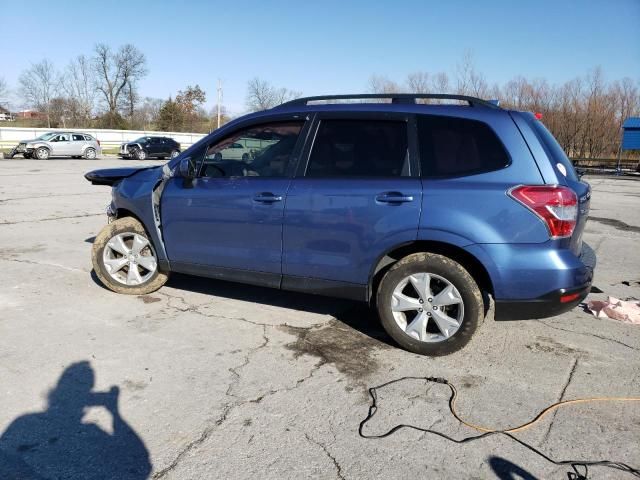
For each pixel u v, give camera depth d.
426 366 3.77
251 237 4.37
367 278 3.99
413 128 3.93
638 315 4.71
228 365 3.72
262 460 2.68
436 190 3.71
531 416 3.14
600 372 3.72
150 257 5.08
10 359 3.72
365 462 2.69
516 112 3.84
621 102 36.53
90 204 11.69
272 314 4.76
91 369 3.60
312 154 4.20
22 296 5.09
